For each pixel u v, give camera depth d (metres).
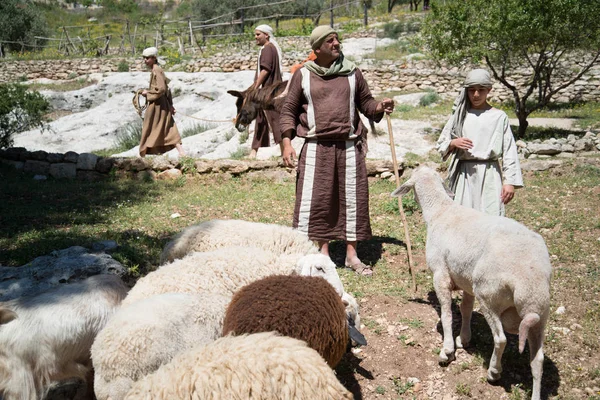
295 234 5.29
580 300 5.33
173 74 22.22
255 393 2.62
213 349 2.80
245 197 9.09
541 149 10.83
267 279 3.82
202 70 24.41
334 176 6.22
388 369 4.54
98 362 3.38
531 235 3.97
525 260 3.79
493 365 4.15
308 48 25.61
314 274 4.40
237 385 2.62
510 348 4.69
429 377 4.43
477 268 4.04
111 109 20.28
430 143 12.24
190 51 27.88
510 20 11.98
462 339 4.71
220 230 5.25
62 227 7.61
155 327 3.36
